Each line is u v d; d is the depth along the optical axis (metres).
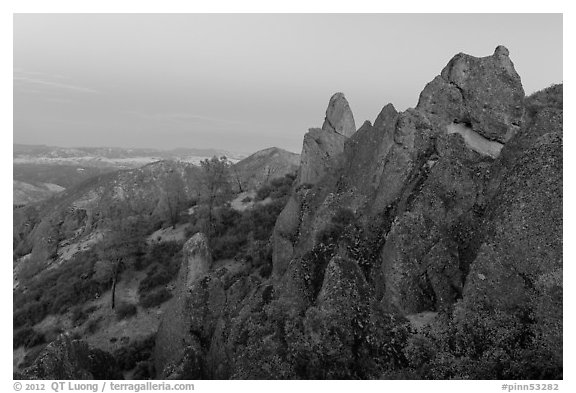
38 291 44.28
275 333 19.39
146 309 35.69
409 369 16.52
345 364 17.39
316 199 28.31
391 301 18.66
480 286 16.81
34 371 19.81
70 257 53.59
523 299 16.12
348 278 18.81
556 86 23.67
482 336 16.20
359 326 17.86
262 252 33.31
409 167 22.61
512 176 18.44
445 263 18.52
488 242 17.38
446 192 20.61
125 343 32.38
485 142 22.41
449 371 15.90
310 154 32.75
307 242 24.02
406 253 19.00
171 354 26.08
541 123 19.78
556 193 16.77
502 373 15.45
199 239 30.92
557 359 15.05
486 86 22.47
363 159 26.28
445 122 23.33
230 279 31.36
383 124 26.17
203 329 25.86
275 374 18.02
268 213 42.03
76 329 35.41
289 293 21.06
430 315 17.95
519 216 17.02
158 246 44.22
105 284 40.09
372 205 23.22
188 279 29.70
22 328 38.00
